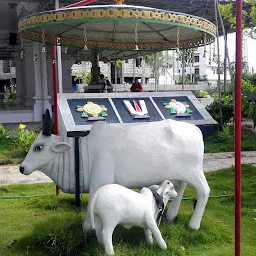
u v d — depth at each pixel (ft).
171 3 39.14
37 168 12.97
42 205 16.51
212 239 12.71
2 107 53.36
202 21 11.85
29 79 52.08
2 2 42.39
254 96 47.39
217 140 32.60
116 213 10.66
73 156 13.02
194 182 12.65
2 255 11.84
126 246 11.46
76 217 13.39
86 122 25.16
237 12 9.89
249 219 15.19
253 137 35.96
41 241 12.28
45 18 11.19
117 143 12.49
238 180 10.36
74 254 11.53
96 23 14.94
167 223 13.53
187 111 31.35
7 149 30.01
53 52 17.98
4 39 62.08
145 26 15.56
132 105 28.68
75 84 102.68
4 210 16.22
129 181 12.37
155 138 12.46
